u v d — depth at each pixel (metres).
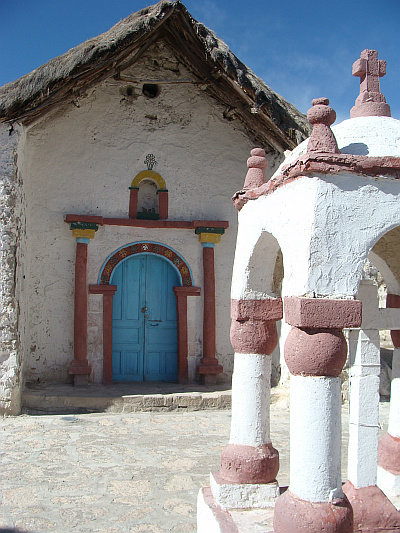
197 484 5.18
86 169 9.22
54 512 4.50
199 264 9.48
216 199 9.71
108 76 8.62
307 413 3.01
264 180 4.21
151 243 9.35
